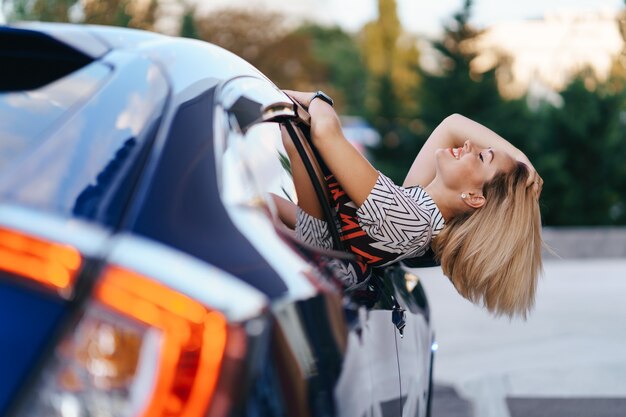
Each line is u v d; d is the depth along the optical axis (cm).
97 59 184
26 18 1447
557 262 1296
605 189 1723
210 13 3669
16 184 146
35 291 133
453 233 316
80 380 130
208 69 197
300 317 162
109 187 151
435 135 351
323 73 4603
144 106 169
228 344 139
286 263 166
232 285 147
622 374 628
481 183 317
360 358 201
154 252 143
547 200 1717
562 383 599
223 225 159
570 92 1742
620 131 1738
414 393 287
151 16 1975
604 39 1822
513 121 1788
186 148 167
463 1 1980
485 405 543
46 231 138
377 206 271
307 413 161
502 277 321
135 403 132
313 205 263
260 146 214
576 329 780
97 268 137
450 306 891
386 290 262
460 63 1973
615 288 1030
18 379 129
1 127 162
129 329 134
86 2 1538
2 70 183
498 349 696
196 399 136
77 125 162
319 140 267
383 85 2094
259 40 3875
